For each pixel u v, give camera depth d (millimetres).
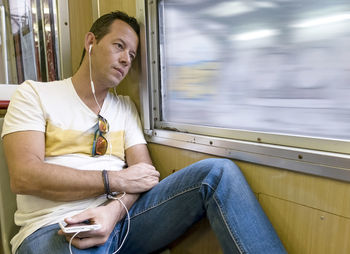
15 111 822
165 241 872
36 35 1203
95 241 690
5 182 925
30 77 1205
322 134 651
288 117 711
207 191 749
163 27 1043
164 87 1085
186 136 966
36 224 764
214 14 857
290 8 676
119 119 1033
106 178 795
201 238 922
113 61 920
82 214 704
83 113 922
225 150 840
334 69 615
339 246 618
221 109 879
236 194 711
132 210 886
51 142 866
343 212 604
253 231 661
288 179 699
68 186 756
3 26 1120
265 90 752
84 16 1317
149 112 1108
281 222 728
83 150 910
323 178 631
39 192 749
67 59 1283
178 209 815
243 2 775
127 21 980
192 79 961
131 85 1188
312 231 665
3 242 918
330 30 611
